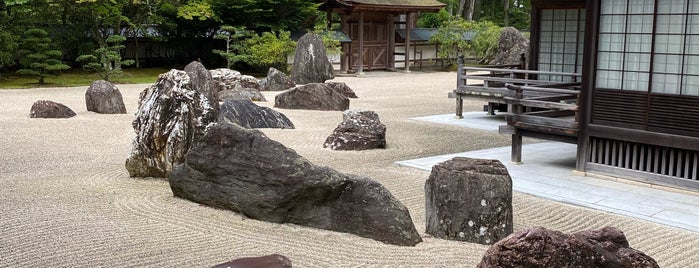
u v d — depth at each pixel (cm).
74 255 525
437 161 966
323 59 2361
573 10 1286
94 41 2498
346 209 597
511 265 385
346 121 1090
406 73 2986
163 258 521
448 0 4197
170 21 2620
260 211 631
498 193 571
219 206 670
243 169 645
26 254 527
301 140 1141
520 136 948
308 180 604
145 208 677
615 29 825
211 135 676
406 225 573
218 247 552
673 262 546
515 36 2473
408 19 2991
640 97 808
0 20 2117
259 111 1273
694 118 761
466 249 557
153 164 817
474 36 3209
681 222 666
